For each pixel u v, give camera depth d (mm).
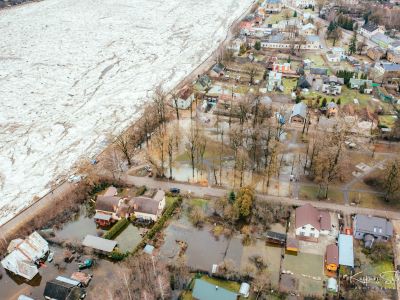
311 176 99688
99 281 74188
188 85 147750
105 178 101562
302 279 73250
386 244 79500
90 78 163500
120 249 81938
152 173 103625
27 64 177000
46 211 91750
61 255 80812
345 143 110500
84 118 134625
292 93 141250
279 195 94062
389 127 119875
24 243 79375
